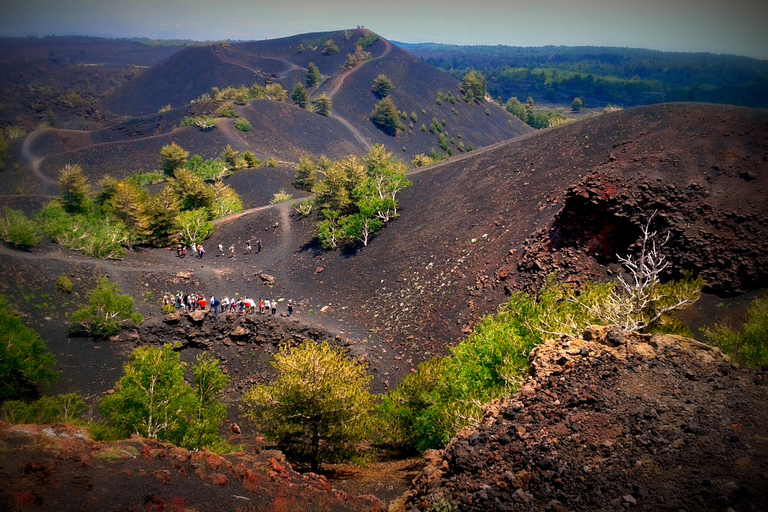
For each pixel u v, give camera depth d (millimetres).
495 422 10234
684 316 24984
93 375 32375
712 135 34531
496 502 7820
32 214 65625
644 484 7188
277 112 145875
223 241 62438
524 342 16812
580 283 30344
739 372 9711
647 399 9250
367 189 57812
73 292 39906
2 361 24906
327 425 20250
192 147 118562
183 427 19078
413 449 25281
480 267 39656
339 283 47906
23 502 7957
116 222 55938
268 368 37188
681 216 28703
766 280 24406
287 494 10906
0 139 100500
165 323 38438
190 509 8969
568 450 8453
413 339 37219
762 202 27125
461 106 199625
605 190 31125
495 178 54562
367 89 190625
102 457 10102
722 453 7301
